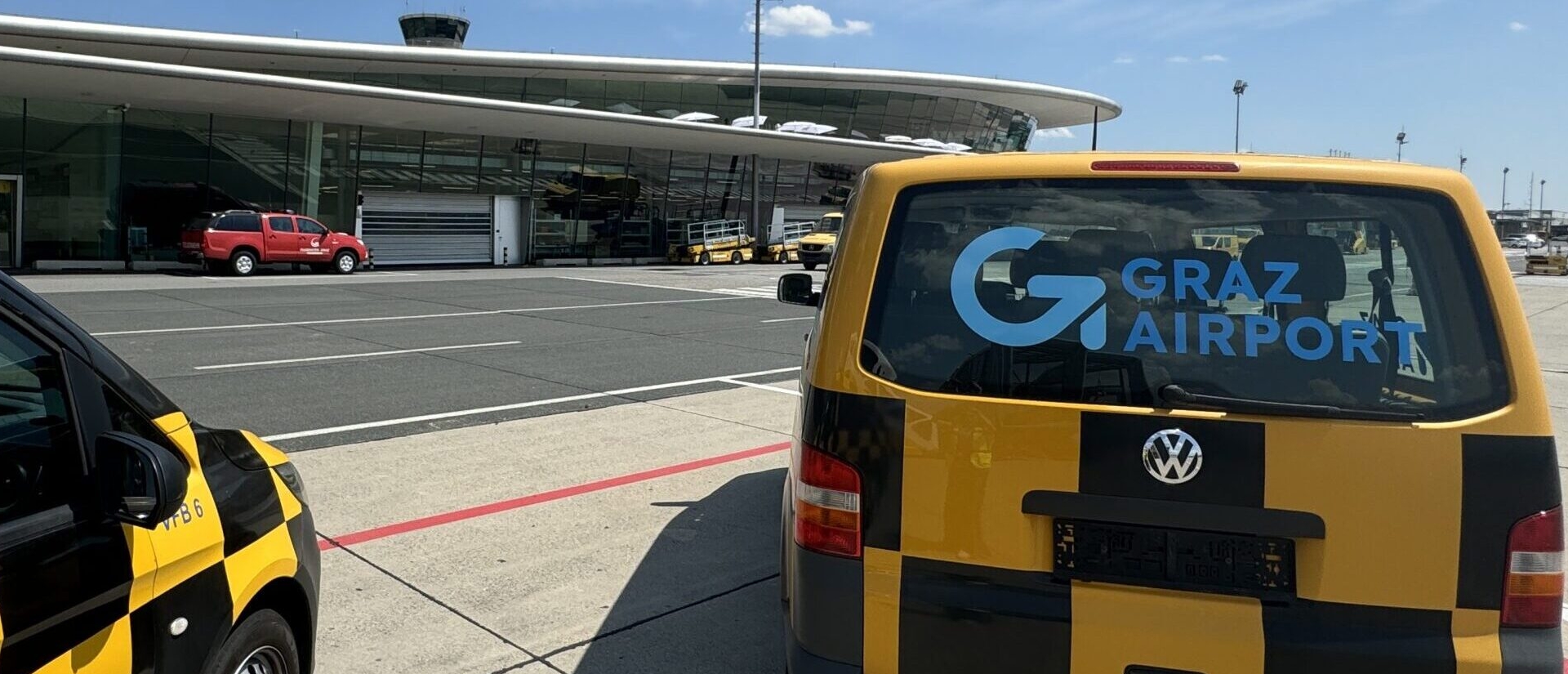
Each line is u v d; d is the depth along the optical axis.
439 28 56.53
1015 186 2.67
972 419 2.53
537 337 13.58
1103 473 2.46
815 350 2.86
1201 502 2.42
